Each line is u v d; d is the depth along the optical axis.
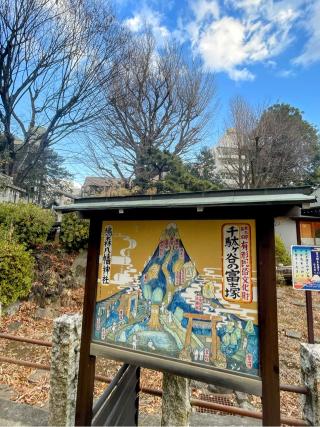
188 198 1.58
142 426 2.27
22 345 3.88
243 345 1.39
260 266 1.40
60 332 1.96
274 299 1.35
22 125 10.57
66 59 9.70
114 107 12.01
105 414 1.66
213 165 15.15
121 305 1.74
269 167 14.02
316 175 14.54
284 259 8.67
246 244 1.46
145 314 1.66
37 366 2.38
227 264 1.49
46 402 2.69
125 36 11.16
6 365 3.35
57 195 13.91
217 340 1.45
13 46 8.76
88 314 1.80
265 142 13.94
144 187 11.83
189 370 1.48
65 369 1.92
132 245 1.76
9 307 4.60
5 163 9.80
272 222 1.41
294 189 1.36
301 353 1.92
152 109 13.10
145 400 2.85
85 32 9.70
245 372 1.36
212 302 1.49
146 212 1.72
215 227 1.54
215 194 1.52
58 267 5.56
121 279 1.76
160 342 1.58
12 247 4.62
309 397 1.79
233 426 2.29
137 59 12.13
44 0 8.59
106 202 1.78
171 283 1.61
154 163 12.39
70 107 10.49
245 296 1.42
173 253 1.63
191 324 1.52
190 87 12.98
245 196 1.42
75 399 1.96
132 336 1.67
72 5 9.24
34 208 5.82
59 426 1.87
